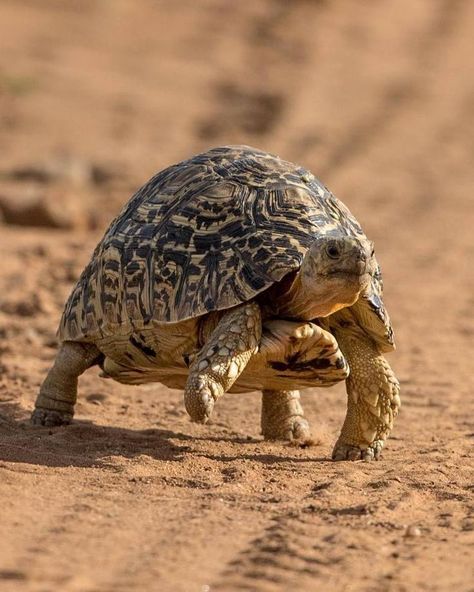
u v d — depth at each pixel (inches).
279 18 4015.8
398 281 1478.8
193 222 629.9
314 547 462.6
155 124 2864.2
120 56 3503.9
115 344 652.7
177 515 505.4
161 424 743.1
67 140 2632.9
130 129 2790.4
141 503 524.1
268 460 643.5
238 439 706.2
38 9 3875.5
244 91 3221.0
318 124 2891.2
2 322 1063.6
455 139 2792.8
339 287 583.2
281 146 2659.9
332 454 659.4
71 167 2148.1
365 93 3243.1
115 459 609.0
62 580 401.1
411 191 2263.8
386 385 646.5
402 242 1791.3
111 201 1914.4
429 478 601.6
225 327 587.5
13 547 441.4
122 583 405.7
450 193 2253.9
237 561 440.5
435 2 4426.7
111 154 2429.9
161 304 614.2
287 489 571.2
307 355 601.9
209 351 579.2
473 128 2901.1
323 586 419.2
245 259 604.7
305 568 436.8
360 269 579.8
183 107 3048.7
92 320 663.1
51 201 1732.3
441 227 1932.8
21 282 1248.2
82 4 3956.7
